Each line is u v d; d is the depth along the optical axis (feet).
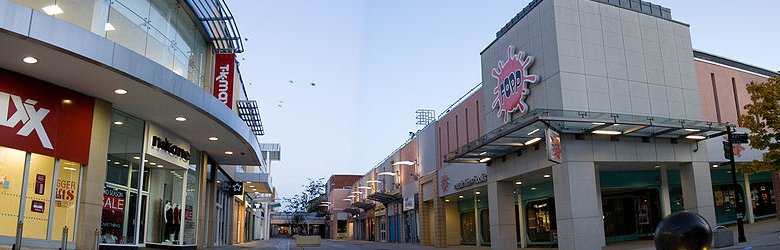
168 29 61.31
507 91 80.89
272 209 399.03
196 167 80.84
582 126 66.33
